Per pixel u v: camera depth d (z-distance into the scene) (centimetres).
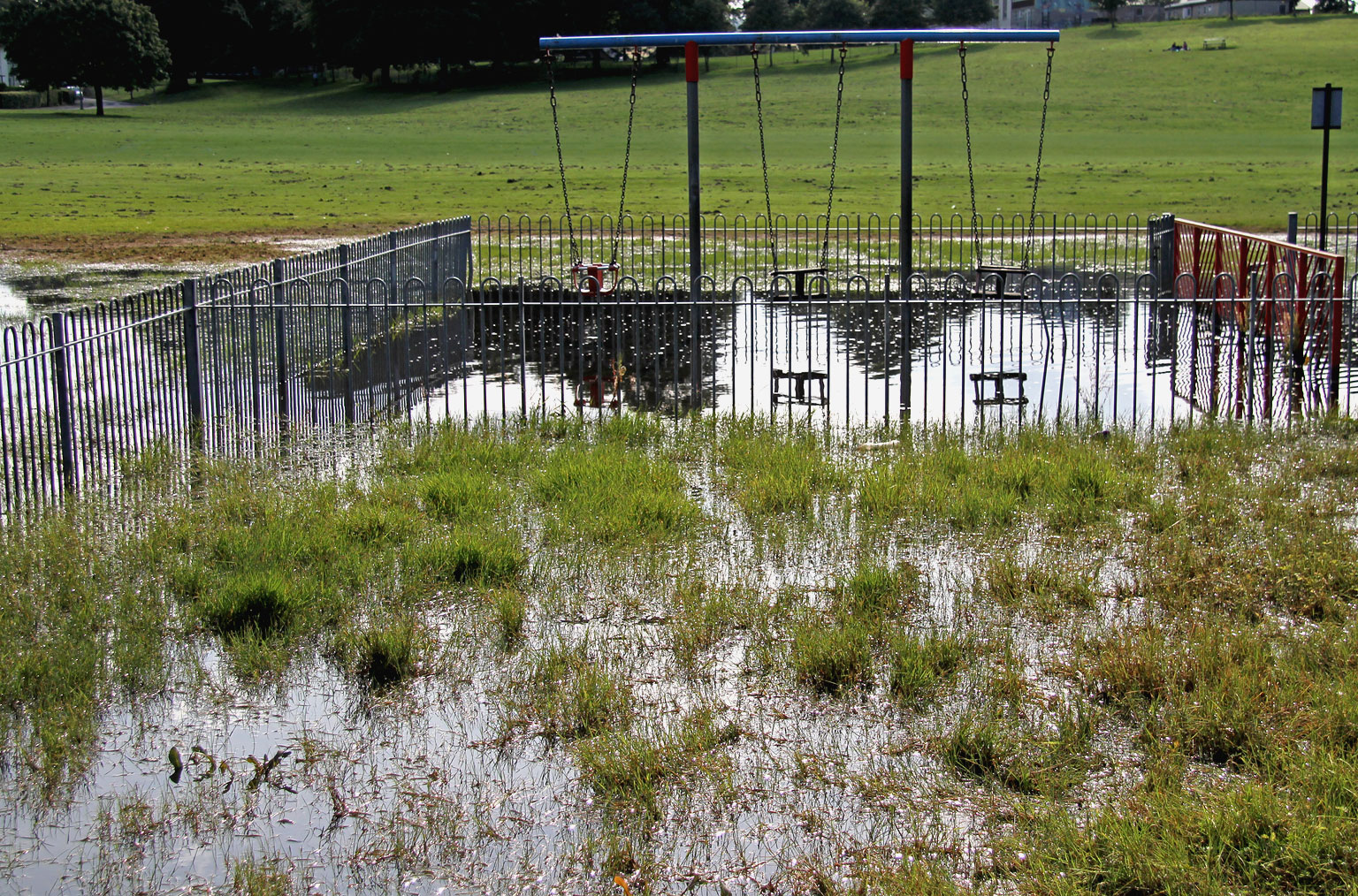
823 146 5944
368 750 644
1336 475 1082
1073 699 677
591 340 1842
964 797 586
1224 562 850
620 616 800
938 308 2023
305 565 874
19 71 9038
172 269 2586
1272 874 505
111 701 693
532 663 729
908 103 1546
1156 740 621
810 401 1445
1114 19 11619
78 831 578
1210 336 1714
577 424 1279
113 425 1111
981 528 954
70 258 2733
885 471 1052
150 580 842
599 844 561
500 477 1093
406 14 9112
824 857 546
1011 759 614
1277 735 610
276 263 1388
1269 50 8906
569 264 2608
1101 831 536
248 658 725
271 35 10706
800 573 875
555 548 909
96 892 534
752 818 577
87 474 1022
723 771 609
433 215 3559
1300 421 1255
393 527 930
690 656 734
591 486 1033
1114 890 510
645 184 4409
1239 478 1073
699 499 1040
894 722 661
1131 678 678
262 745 652
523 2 9425
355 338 1630
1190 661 692
